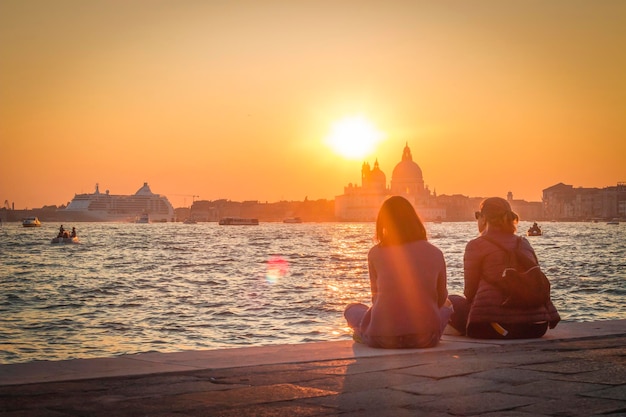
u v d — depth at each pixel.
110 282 66.94
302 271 82.38
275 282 66.75
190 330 36.62
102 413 9.24
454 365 12.34
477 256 15.65
